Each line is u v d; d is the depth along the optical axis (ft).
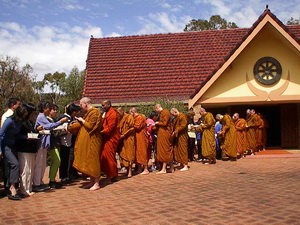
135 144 34.83
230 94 53.57
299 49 49.06
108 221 18.99
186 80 59.26
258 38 53.26
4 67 74.79
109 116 30.09
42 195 26.20
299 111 58.59
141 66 63.72
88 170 27.73
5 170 25.94
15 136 25.18
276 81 52.95
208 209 20.76
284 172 33.68
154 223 18.37
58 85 128.77
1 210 21.77
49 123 27.45
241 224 17.80
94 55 67.92
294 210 20.08
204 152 41.42
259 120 50.57
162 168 35.96
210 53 64.59
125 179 32.65
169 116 35.22
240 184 28.07
